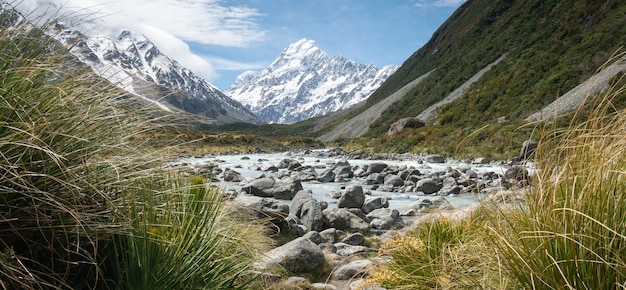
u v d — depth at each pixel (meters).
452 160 34.91
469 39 99.56
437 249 4.04
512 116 41.31
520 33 75.81
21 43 2.45
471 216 4.22
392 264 4.14
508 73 53.78
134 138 2.97
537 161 2.72
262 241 6.05
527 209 2.74
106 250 2.62
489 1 121.12
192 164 3.32
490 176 19.61
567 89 39.25
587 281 2.22
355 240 8.13
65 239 2.40
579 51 44.34
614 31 42.62
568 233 2.29
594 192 2.35
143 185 2.82
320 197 15.85
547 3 76.62
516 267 2.50
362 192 12.90
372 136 88.75
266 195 14.38
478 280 2.87
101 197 2.56
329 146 98.38
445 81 85.94
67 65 2.57
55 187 2.34
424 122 68.38
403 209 12.35
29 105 2.33
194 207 3.33
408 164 32.56
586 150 2.66
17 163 2.20
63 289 2.36
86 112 2.53
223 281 3.01
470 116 49.34
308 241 6.27
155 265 2.59
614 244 2.22
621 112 2.57
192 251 2.88
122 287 2.51
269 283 4.74
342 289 5.19
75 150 2.47
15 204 2.25
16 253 2.26
